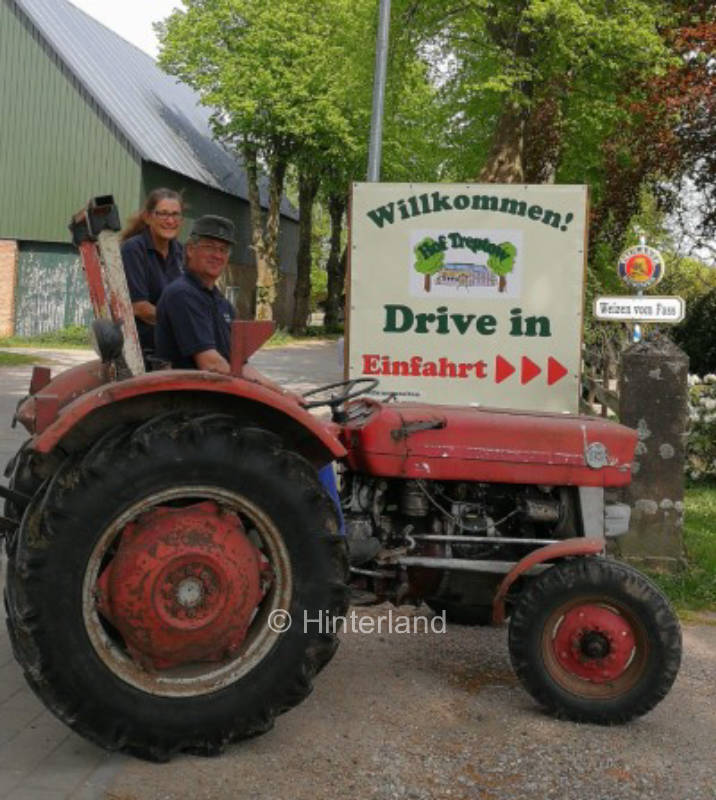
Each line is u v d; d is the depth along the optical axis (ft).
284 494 13.32
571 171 67.67
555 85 59.21
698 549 25.21
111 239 13.83
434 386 26.73
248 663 13.34
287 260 168.25
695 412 35.68
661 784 13.05
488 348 26.61
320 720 14.70
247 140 116.98
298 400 14.76
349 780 12.77
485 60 62.08
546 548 15.02
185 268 14.92
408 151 101.91
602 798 12.58
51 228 104.53
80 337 101.55
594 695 14.94
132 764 13.01
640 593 14.83
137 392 12.62
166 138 115.55
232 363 13.44
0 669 16.26
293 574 13.47
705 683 17.02
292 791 12.40
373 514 16.20
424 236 26.58
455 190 26.37
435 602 19.48
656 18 53.16
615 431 16.14
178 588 13.09
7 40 102.78
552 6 50.26
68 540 12.61
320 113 107.24
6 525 14.42
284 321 166.71
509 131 61.26
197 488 13.05
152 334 17.08
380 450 15.71
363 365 26.86
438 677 16.75
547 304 26.45
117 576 12.99
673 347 23.88
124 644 13.65
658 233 64.90
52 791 12.16
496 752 13.82
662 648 14.75
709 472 35.78
